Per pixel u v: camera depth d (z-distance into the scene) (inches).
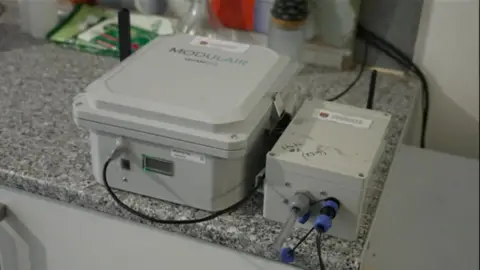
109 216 38.3
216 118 33.5
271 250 34.8
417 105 54.4
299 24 50.8
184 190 35.9
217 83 37.1
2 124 44.3
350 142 35.6
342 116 38.1
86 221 39.1
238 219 36.4
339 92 50.8
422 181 49.0
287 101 39.9
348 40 53.0
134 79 37.1
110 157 36.0
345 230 34.6
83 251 40.5
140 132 34.4
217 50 41.3
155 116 34.2
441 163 50.9
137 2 58.2
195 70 38.5
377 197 38.6
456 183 49.0
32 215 40.6
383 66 54.8
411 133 56.4
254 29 55.4
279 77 38.9
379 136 36.4
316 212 34.4
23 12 57.4
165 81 37.0
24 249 42.2
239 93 36.1
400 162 50.9
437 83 54.6
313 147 35.0
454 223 45.6
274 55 41.1
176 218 36.3
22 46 56.1
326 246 34.8
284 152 34.4
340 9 51.7
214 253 36.9
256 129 34.7
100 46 55.4
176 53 40.5
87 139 43.1
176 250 37.7
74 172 39.6
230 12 55.1
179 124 33.9
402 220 45.7
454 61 53.2
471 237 44.5
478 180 49.3
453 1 50.8
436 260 43.1
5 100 47.5
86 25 57.9
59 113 46.2
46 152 41.5
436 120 56.5
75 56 55.0
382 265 42.5
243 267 36.7
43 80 50.8
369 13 53.0
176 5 57.8
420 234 44.8
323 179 33.3
